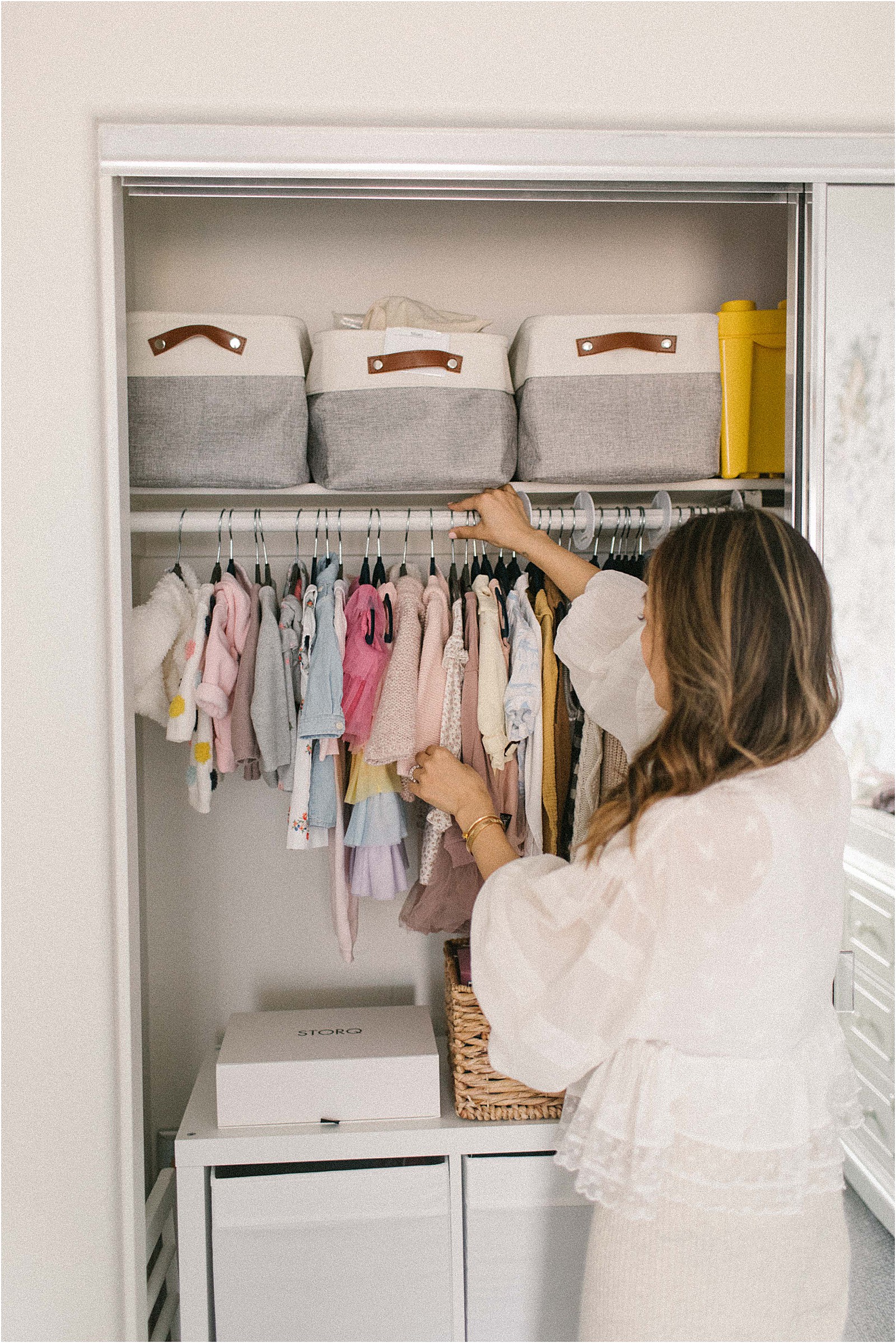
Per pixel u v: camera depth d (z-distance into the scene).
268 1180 1.49
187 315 1.57
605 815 1.04
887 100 1.34
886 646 1.44
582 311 1.95
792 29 1.33
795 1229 1.01
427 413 1.58
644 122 1.32
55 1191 1.32
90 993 1.31
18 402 1.28
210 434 1.57
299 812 1.56
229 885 1.94
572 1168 1.07
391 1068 1.54
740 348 1.65
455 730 1.51
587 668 1.35
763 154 1.34
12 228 1.27
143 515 1.54
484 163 1.31
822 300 1.41
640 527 1.61
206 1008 1.95
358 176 1.31
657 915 0.97
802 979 0.98
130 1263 1.34
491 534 1.54
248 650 1.56
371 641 1.51
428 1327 1.52
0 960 1.30
